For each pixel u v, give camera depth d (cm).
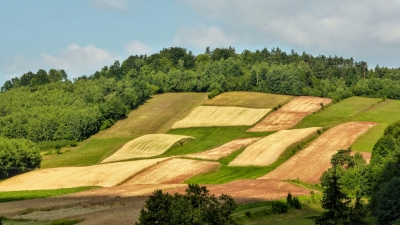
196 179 8069
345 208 3347
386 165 5612
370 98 15638
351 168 6588
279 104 14862
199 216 2897
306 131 10888
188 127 13575
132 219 4609
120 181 8156
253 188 6869
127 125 14800
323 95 16250
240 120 13525
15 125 14500
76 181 8375
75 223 4531
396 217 4181
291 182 7338
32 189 8044
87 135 14262
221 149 10500
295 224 4466
